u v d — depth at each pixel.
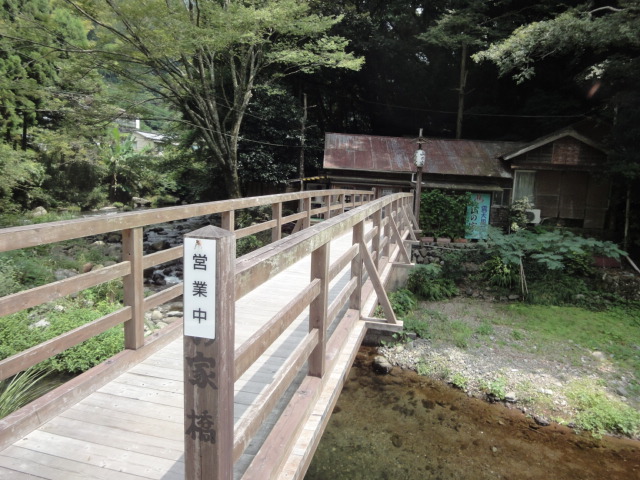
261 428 2.03
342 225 2.43
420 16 17.84
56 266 7.38
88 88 12.93
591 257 10.38
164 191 20.91
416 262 11.41
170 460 1.80
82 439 1.92
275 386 1.58
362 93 19.77
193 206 3.21
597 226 12.93
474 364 6.58
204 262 1.01
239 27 10.17
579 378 6.33
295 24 11.01
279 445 1.67
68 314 4.64
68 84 12.74
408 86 19.06
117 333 4.17
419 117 19.89
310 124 16.62
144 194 20.84
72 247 9.38
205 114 12.55
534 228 12.27
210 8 9.78
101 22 10.23
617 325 8.30
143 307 2.73
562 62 15.51
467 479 4.20
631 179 10.90
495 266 10.11
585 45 10.63
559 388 6.03
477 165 13.56
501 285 9.91
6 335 4.03
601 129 13.30
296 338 3.09
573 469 4.50
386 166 13.47
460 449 4.67
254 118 14.59
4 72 13.22
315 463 4.26
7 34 9.98
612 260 10.80
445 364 6.54
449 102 18.97
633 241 11.38
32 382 3.50
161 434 1.97
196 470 1.07
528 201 12.76
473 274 10.45
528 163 12.96
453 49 17.02
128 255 2.60
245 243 11.19
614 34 9.05
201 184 16.72
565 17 9.78
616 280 9.69
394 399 5.62
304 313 3.64
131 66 11.59
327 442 4.63
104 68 11.23
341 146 14.60
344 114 21.00
